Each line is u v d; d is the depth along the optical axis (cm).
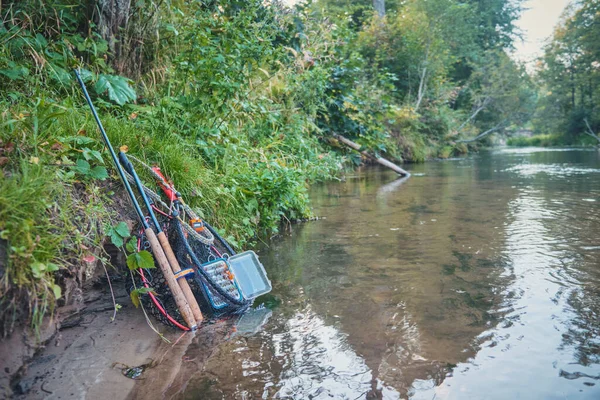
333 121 911
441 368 199
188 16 492
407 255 366
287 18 740
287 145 640
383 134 1032
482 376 192
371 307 267
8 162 230
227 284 266
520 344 217
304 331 240
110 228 256
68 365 202
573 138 3556
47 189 226
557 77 3769
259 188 432
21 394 179
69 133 300
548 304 260
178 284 247
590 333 225
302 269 341
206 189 370
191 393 186
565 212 518
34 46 361
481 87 2389
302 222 507
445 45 1766
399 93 1692
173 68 459
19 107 293
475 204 593
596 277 299
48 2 387
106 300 268
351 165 1084
